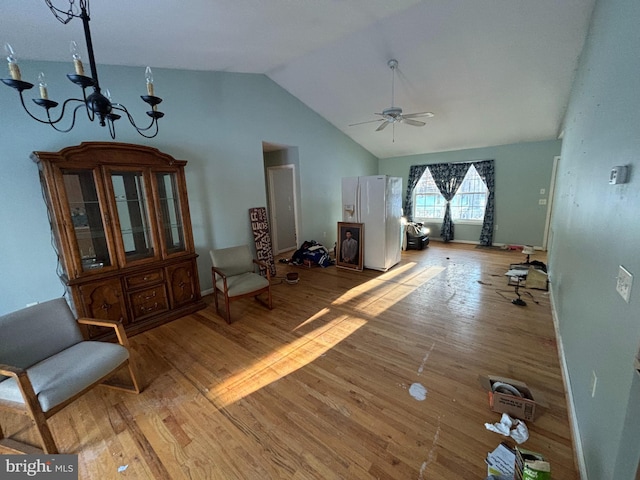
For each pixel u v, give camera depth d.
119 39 2.42
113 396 2.09
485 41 3.21
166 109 3.41
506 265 5.01
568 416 1.79
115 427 1.81
